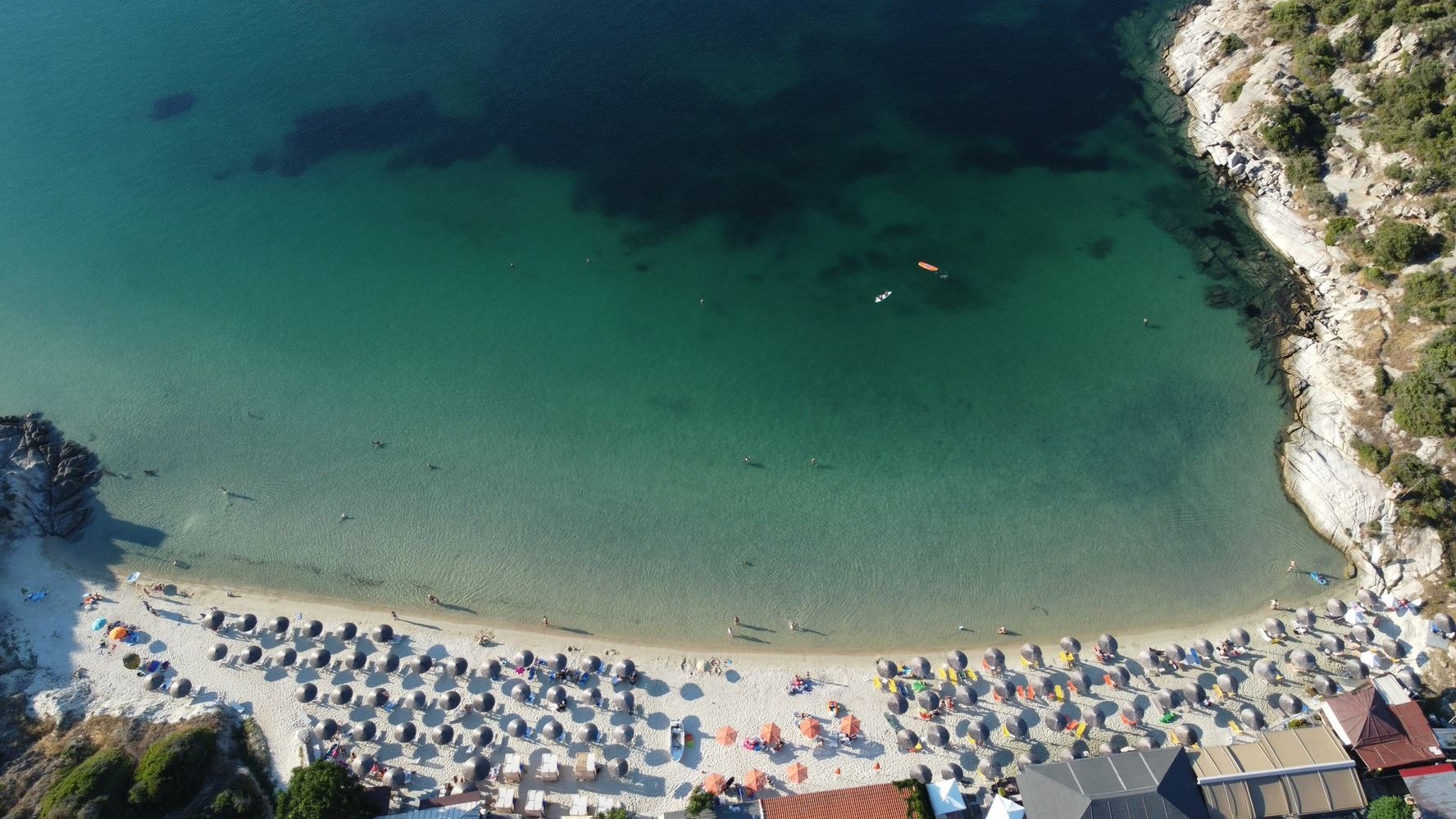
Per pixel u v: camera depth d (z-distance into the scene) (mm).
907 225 94875
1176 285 85438
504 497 72438
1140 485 70062
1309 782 50406
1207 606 62562
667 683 60375
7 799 51625
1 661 61219
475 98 117000
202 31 133875
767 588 65750
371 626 64062
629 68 120438
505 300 89562
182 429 78750
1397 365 68875
